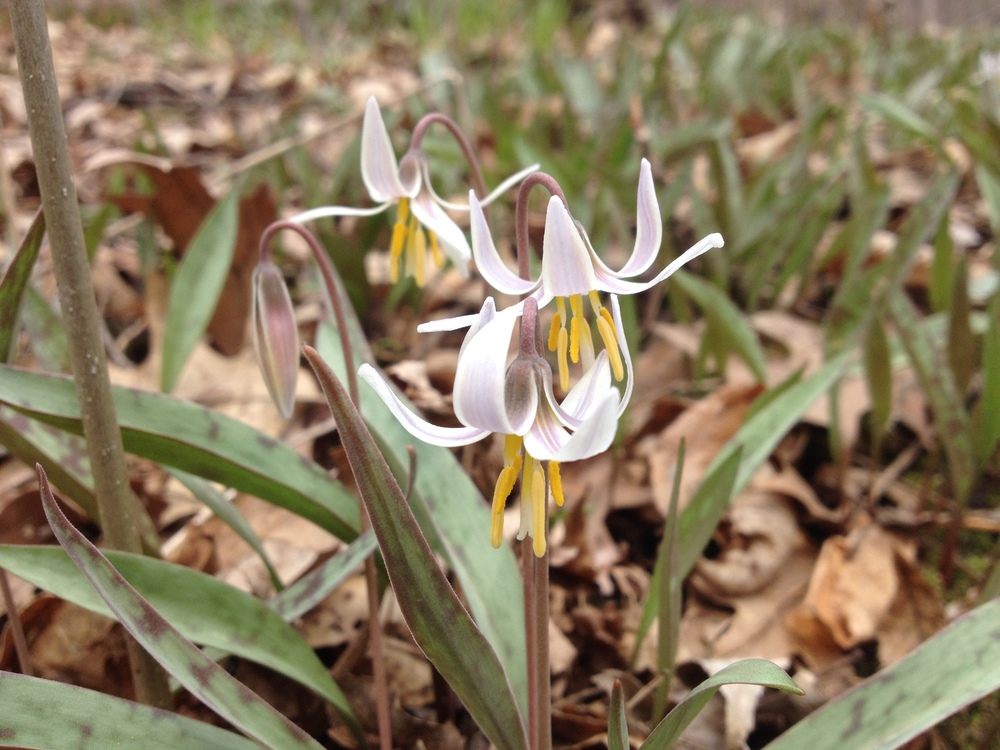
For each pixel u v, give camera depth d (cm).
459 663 15
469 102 67
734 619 27
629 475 32
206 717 22
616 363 15
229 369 37
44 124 16
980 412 28
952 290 28
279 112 85
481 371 13
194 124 82
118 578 15
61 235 17
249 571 27
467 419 13
